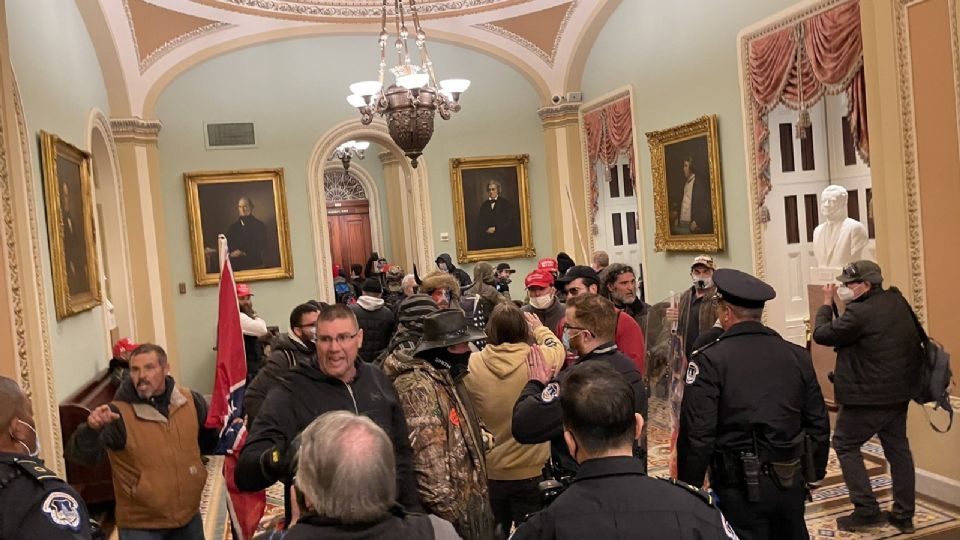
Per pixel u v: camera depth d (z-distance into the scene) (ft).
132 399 12.00
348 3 34.35
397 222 49.90
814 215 26.66
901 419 15.19
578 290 16.40
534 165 38.45
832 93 21.74
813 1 21.95
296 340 13.75
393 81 36.35
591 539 6.09
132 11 29.17
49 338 16.87
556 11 34.91
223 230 34.30
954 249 16.42
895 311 14.76
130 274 30.76
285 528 7.60
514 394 10.88
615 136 33.81
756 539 10.49
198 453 12.53
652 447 20.93
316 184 35.58
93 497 18.70
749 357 10.37
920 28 16.84
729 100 26.20
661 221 30.60
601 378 6.65
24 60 18.25
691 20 27.94
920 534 15.10
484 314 21.38
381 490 5.62
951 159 16.34
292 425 8.70
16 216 15.16
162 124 33.42
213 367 34.22
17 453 7.25
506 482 10.99
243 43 33.73
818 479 10.66
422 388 9.05
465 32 36.40
